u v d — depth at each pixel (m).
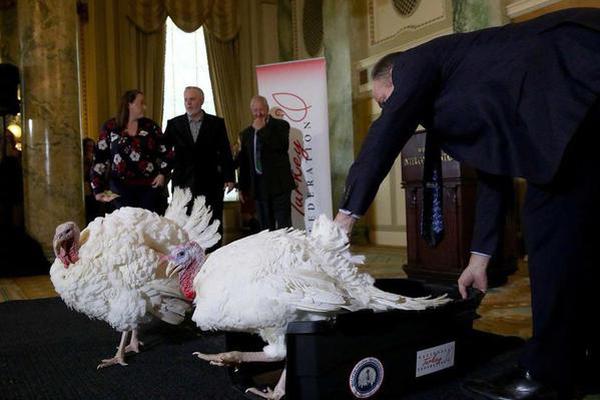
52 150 6.30
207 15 10.05
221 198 4.68
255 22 10.30
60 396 2.05
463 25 6.11
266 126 4.95
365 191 1.73
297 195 5.54
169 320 2.46
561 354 1.70
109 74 9.27
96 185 3.83
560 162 1.47
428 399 1.84
